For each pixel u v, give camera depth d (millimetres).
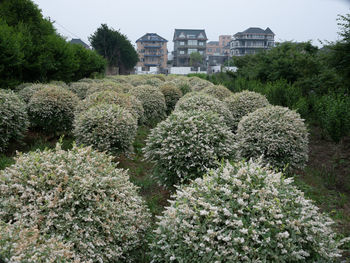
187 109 6844
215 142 4406
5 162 5242
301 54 13680
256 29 73500
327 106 7582
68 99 7191
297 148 5363
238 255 2150
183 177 4258
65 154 3105
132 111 6918
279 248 2258
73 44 17312
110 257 2578
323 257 2441
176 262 2422
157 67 77875
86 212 2650
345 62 8625
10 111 5695
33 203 2631
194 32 80062
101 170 3104
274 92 10781
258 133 5406
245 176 2744
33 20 12312
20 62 9383
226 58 79250
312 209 2711
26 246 2027
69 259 2285
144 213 3299
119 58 43844
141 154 6754
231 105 7820
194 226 2371
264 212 2424
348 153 6785
